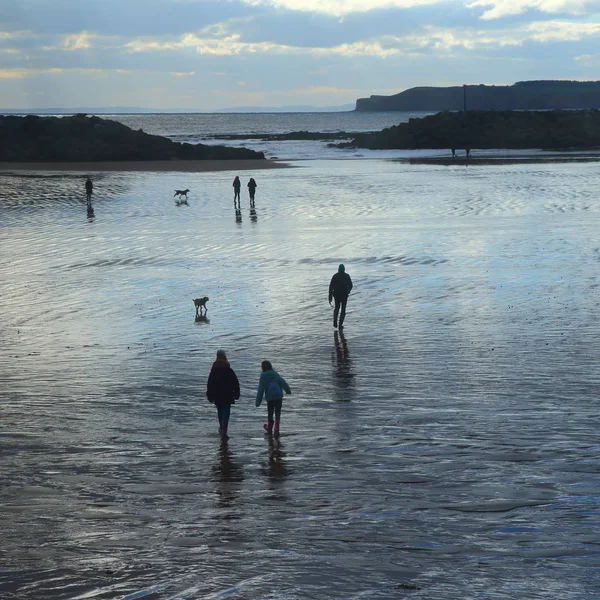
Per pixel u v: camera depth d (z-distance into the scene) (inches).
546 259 1493.6
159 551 402.9
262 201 2559.1
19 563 387.9
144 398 756.0
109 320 1094.4
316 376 818.2
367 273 1393.9
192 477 540.7
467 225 1967.3
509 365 839.1
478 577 364.5
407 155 5447.8
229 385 637.3
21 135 4992.6
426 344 936.9
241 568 378.0
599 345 914.1
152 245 1729.8
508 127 6569.9
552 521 440.5
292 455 587.2
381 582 358.9
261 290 1269.7
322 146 6776.6
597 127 6722.4
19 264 1523.1
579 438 609.9
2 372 852.0
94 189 3002.0
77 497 500.7
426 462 559.8
